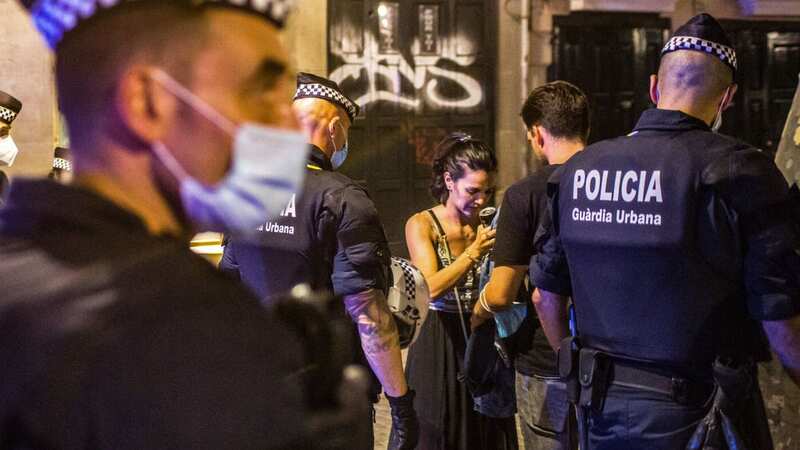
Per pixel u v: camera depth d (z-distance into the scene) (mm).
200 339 923
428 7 10312
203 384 906
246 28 1065
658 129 2514
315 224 2789
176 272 975
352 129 10086
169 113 1033
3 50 8367
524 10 10445
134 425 882
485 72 10547
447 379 3656
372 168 10219
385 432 5516
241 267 2932
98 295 926
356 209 2795
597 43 11008
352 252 2777
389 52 10211
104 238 997
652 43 11234
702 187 2381
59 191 1013
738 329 2434
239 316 968
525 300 3461
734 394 2363
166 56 1021
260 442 926
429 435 3654
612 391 2559
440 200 3896
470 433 3658
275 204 1115
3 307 921
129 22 1014
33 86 8461
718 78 2508
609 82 11102
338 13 9953
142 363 893
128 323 906
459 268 3623
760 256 2320
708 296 2404
